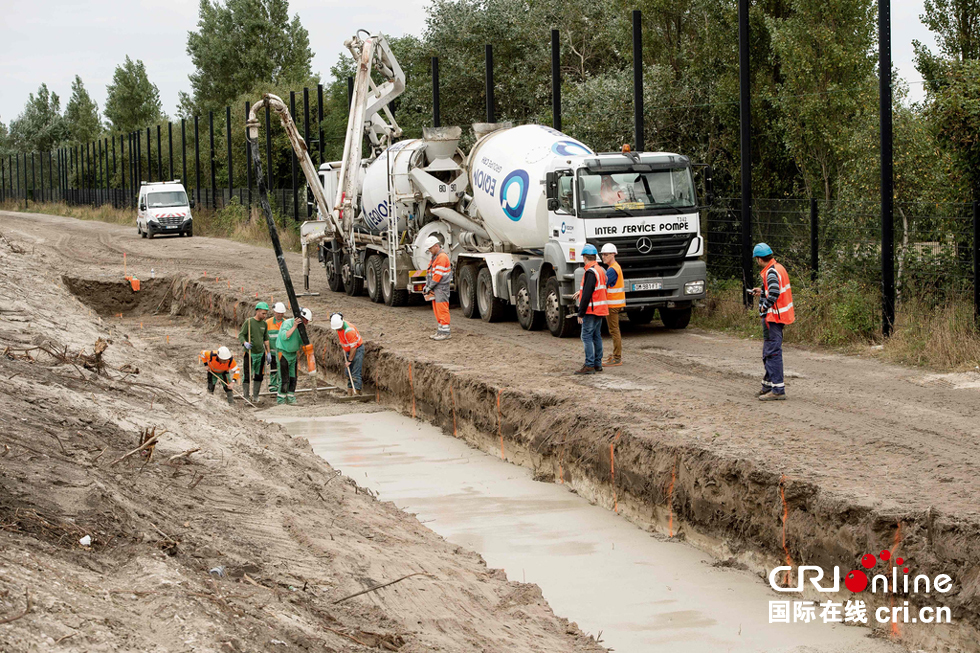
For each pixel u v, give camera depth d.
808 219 19.38
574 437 12.05
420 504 11.63
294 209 44.88
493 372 15.09
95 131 114.00
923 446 9.93
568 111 28.61
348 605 6.43
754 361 15.23
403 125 44.75
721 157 24.52
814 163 21.70
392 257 22.89
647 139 25.86
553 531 10.58
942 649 7.19
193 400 11.78
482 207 20.20
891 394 12.48
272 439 11.41
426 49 42.62
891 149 15.56
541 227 18.44
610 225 17.03
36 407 8.43
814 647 7.50
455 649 6.23
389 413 16.53
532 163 18.61
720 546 9.59
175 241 46.19
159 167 67.88
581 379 14.32
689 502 10.05
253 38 86.12
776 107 21.94
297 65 87.88
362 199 24.66
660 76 26.12
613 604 8.56
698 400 12.57
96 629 4.64
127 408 9.77
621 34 28.67
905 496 8.20
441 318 18.31
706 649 7.60
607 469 11.32
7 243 30.89
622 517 10.99
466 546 10.14
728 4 24.78
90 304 29.78
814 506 8.53
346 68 55.22
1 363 9.77
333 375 19.08
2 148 121.94
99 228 58.75
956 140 15.73
